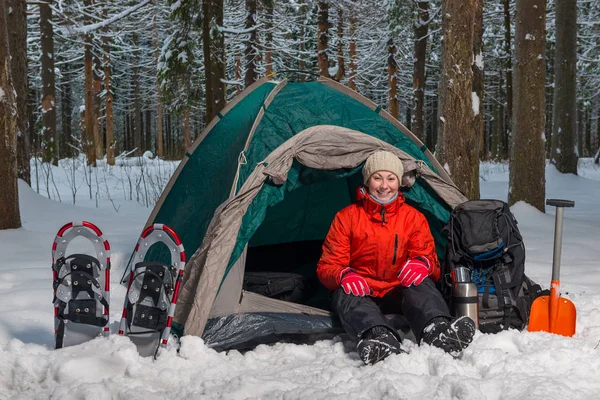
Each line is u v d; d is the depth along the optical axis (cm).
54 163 1708
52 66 1688
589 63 2642
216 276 332
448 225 368
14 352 305
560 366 288
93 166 1862
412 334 359
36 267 513
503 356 296
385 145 377
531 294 356
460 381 263
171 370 286
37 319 371
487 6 2133
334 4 1823
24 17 906
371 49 2312
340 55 2283
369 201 354
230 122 448
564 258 569
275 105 404
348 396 257
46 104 1689
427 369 293
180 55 1305
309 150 364
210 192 400
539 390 258
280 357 316
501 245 349
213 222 344
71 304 312
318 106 408
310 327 346
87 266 314
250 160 369
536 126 847
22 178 911
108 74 2398
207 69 1153
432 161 408
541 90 845
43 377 286
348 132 375
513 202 863
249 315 343
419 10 1766
